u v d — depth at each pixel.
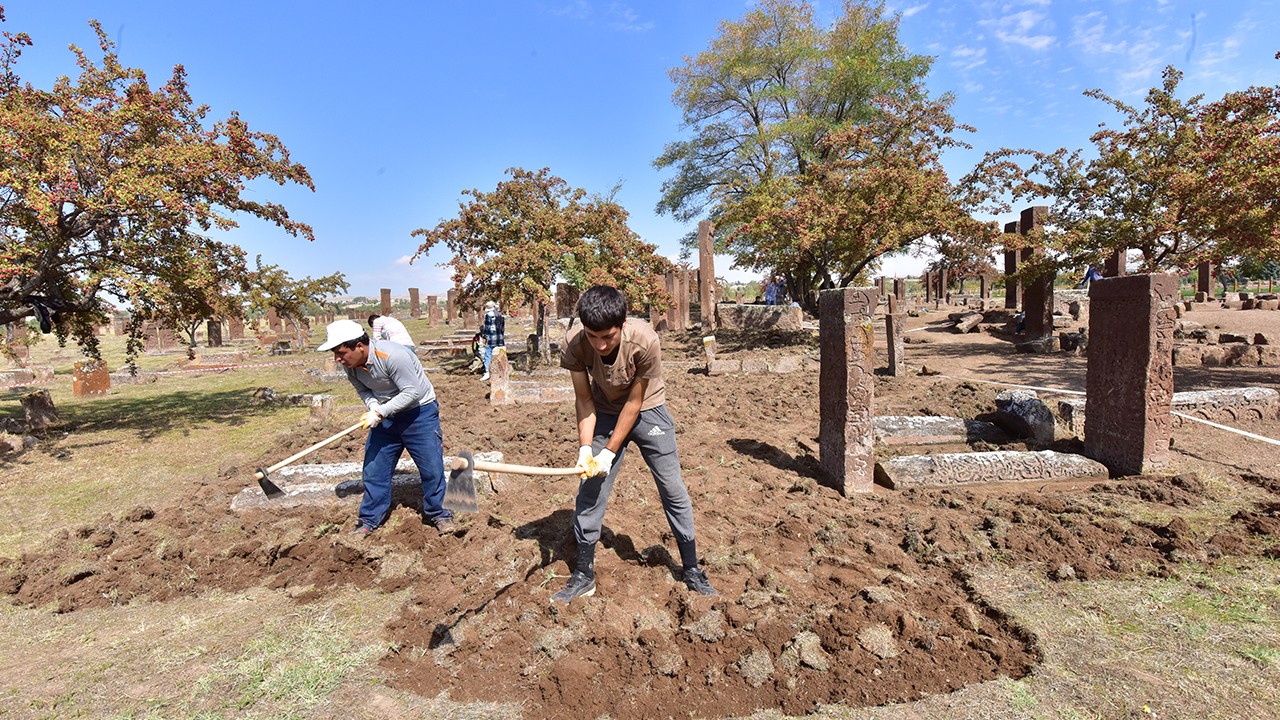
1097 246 13.45
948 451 6.14
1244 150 9.57
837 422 4.99
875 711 2.40
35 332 18.19
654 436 3.19
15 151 6.58
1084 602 3.18
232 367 16.42
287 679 2.68
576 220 14.14
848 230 14.44
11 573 3.82
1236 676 2.55
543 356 13.91
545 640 2.80
